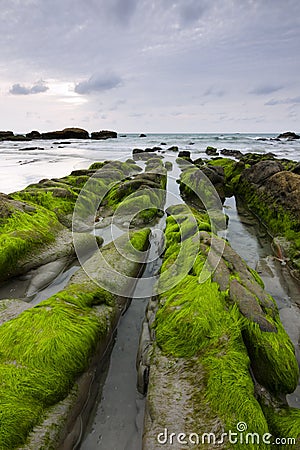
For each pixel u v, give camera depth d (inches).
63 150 1200.8
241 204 456.1
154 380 136.3
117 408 139.8
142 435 120.8
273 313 173.3
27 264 240.7
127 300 209.3
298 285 232.2
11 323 158.7
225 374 129.6
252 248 303.3
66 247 272.2
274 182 393.7
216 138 2057.1
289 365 143.4
